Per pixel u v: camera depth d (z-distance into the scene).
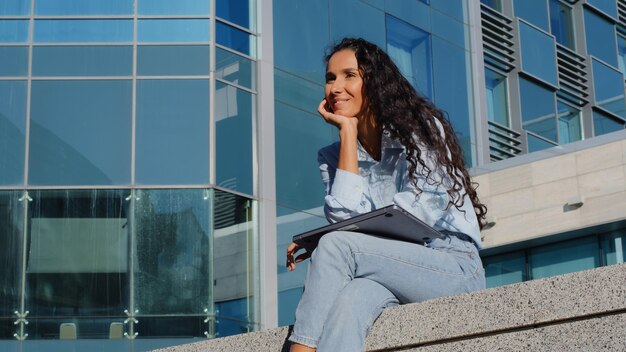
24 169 17.08
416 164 4.57
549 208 19.39
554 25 24.95
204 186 17.08
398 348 4.22
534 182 19.70
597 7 25.56
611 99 24.91
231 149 17.44
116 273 16.75
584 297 3.89
